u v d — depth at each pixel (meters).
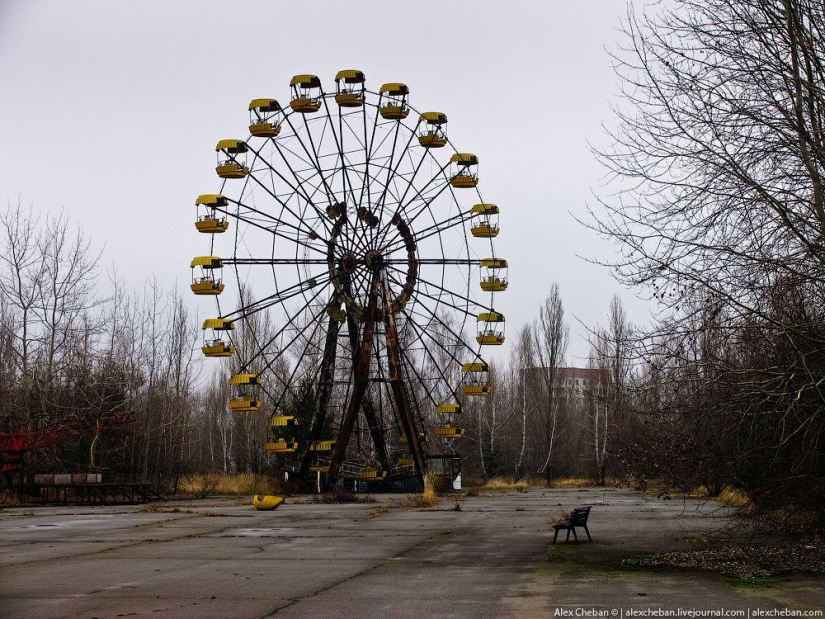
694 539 23.56
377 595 15.56
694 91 16.17
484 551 22.19
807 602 13.82
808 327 15.34
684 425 16.72
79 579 18.03
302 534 27.73
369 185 52.31
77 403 58.94
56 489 49.94
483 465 80.19
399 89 51.53
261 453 77.88
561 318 85.19
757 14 16.22
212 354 50.12
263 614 13.88
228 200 50.88
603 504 42.16
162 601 15.22
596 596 14.85
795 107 15.49
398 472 58.03
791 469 16.02
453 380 89.12
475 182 53.12
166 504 46.88
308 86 51.59
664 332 16.19
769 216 15.96
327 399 53.25
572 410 94.06
